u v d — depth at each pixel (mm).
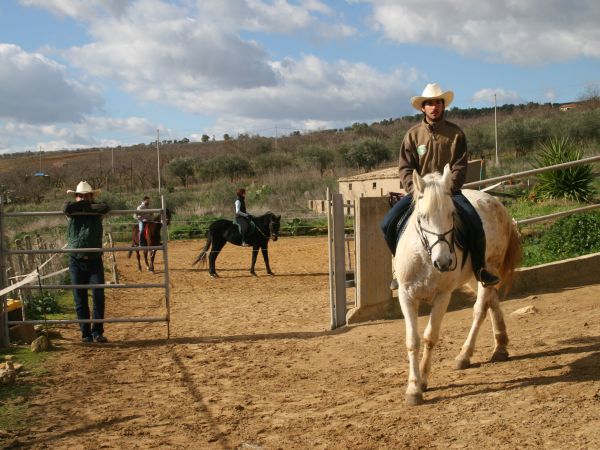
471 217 6141
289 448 4797
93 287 8859
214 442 5031
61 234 25312
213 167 63406
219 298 14164
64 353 8398
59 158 106875
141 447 4961
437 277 5730
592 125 57781
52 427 5469
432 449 4559
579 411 4914
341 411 5602
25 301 11344
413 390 5594
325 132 105312
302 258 22328
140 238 19719
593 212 13242
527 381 5848
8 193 51688
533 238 14445
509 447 4426
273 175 55750
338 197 9508
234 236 18203
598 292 9094
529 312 8438
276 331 9758
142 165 71125
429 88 6531
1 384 6797
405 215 6258
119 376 7230
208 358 8039
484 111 112938
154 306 13133
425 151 6551
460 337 7918
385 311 9789
